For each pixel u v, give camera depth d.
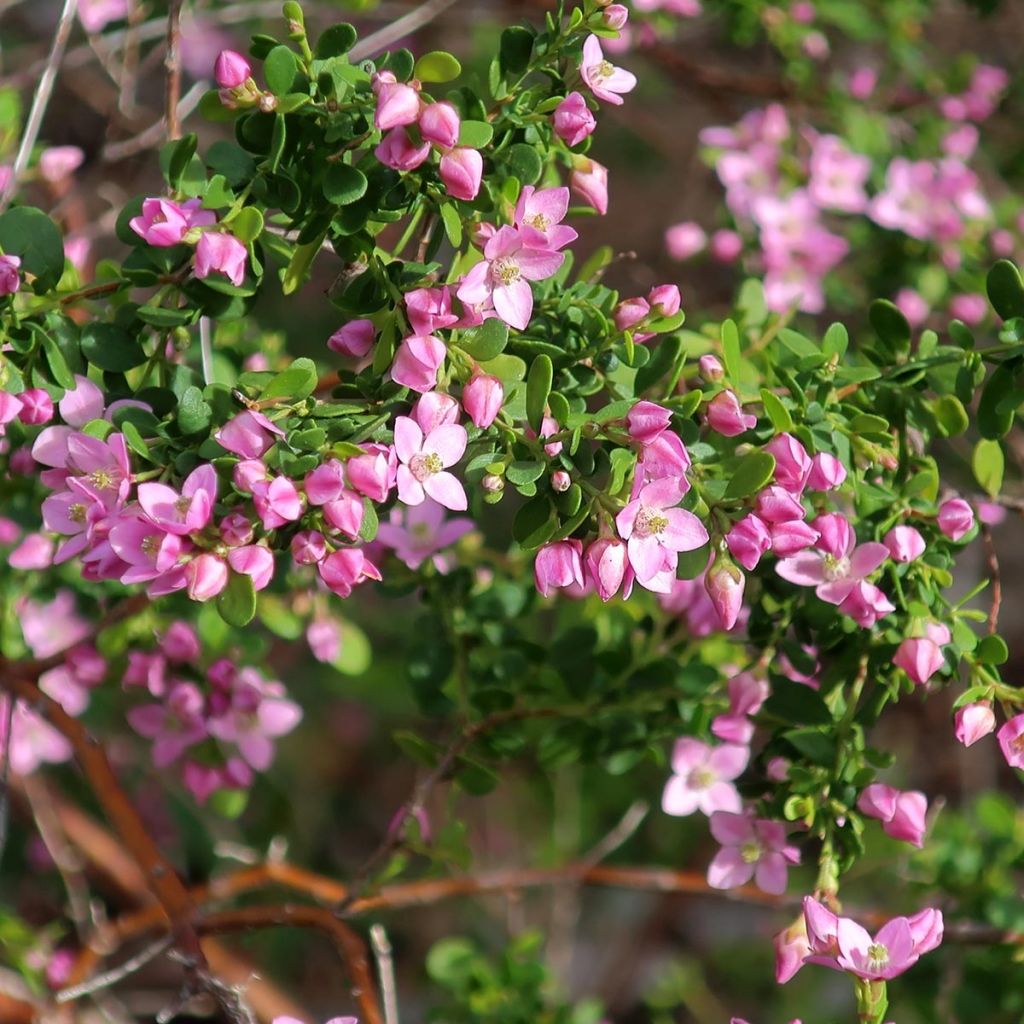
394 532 0.84
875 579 0.79
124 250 1.03
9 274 0.77
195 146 0.78
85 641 0.86
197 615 0.87
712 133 0.96
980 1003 0.89
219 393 0.76
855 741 0.80
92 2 0.94
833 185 0.95
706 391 0.79
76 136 1.10
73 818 1.06
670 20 0.97
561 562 0.76
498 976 0.89
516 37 0.78
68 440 0.76
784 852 0.81
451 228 0.77
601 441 0.76
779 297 0.94
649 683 0.84
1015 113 1.10
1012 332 0.79
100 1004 0.92
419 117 0.75
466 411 0.76
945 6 1.16
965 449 0.93
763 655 0.81
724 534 0.76
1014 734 0.79
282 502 0.75
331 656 0.88
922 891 0.89
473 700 0.84
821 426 0.79
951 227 0.94
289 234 0.82
